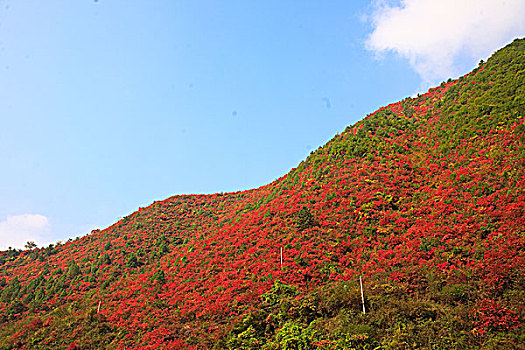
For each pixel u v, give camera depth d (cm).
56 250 5603
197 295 3066
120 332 2831
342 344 1914
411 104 5872
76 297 3750
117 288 3753
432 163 3762
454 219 2770
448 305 2036
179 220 5744
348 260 2884
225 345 2333
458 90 5084
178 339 2516
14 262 5494
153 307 3100
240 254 3516
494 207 2647
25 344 2877
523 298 1855
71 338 2859
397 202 3372
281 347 2077
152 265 4253
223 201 6456
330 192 3928
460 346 1730
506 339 1670
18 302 3781
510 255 2136
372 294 2266
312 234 3331
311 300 2414
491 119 3709
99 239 5472
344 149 4853
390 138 4650
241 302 2708
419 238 2777
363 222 3278
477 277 2133
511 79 4194
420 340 1811
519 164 2853
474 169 3200
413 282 2309
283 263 3025
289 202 4159
